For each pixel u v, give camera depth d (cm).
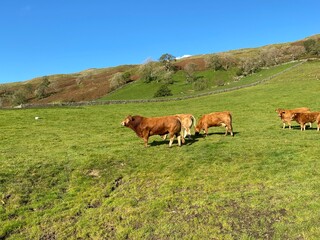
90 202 1293
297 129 2445
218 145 1839
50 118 3216
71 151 1872
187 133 2067
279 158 1557
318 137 2006
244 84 6950
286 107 3728
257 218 1047
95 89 10856
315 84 5262
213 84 9125
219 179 1385
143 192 1338
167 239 999
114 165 1617
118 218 1148
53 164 1633
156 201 1229
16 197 1320
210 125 2142
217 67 10738
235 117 3303
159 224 1080
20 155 1794
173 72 10919
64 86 13125
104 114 3603
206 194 1259
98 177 1511
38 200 1320
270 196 1174
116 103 4981
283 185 1261
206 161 1585
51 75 18188
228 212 1102
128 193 1341
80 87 12056
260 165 1491
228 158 1606
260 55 10962
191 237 990
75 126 2817
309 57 10475
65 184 1448
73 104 4572
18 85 15475
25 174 1510
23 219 1186
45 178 1491
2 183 1422
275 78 7094
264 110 3647
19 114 3400
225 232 999
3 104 11125
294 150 1655
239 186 1302
